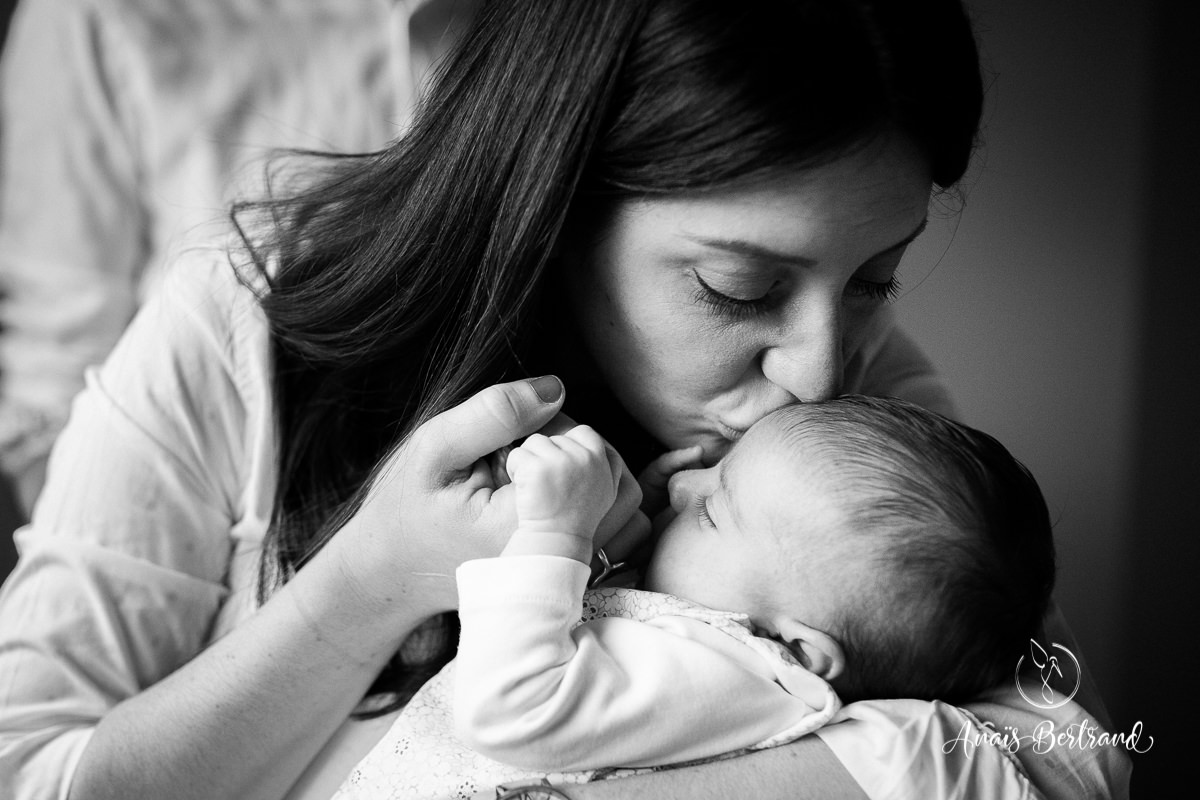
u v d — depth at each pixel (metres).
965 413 2.37
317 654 1.03
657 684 0.93
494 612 0.92
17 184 2.04
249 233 1.26
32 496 2.08
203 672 1.04
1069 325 2.34
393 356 1.11
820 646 0.99
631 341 0.97
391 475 1.02
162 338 1.18
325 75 2.11
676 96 0.85
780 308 0.93
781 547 1.01
